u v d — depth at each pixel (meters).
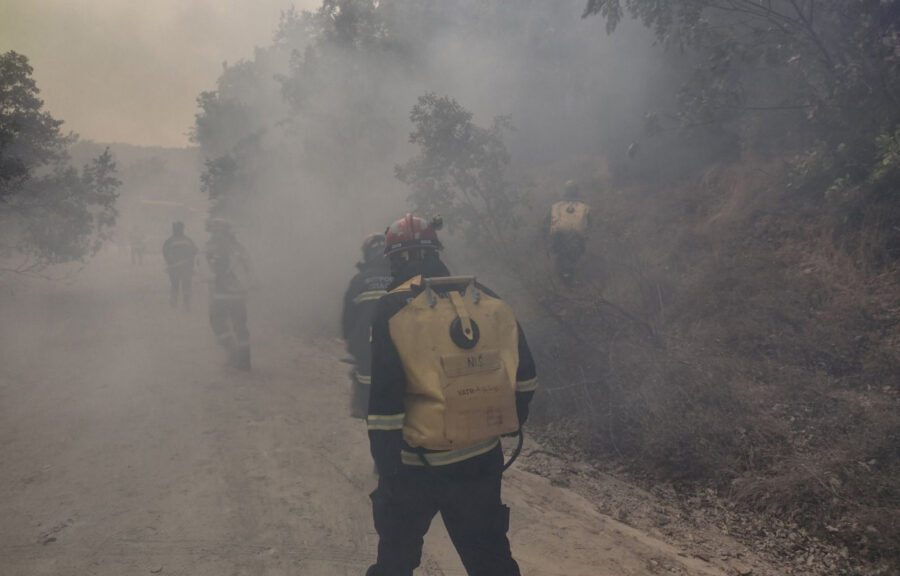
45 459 4.61
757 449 4.92
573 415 5.96
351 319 4.08
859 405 5.11
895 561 3.70
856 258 6.74
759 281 6.95
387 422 2.33
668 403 5.57
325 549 3.59
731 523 4.32
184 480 4.37
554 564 3.62
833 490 4.27
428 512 2.50
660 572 3.61
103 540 3.53
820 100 7.44
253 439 5.23
